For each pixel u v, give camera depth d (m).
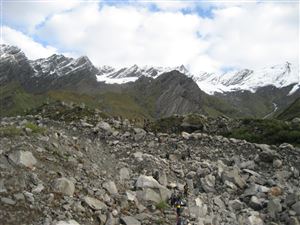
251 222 19.27
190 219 17.56
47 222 13.16
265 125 50.94
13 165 15.27
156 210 17.25
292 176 27.11
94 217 14.80
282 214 20.28
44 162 16.58
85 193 16.02
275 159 29.34
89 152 21.19
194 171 25.27
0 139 16.88
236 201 21.50
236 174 24.64
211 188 23.16
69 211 14.36
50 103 62.62
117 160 23.50
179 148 30.45
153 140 31.48
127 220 15.25
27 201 13.80
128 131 34.06
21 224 12.81
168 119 57.31
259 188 23.11
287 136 46.88
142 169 22.61
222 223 18.86
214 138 33.81
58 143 19.09
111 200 16.44
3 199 13.38
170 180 22.38
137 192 18.27
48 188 15.00
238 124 53.94
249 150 31.95
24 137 17.88
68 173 16.83
